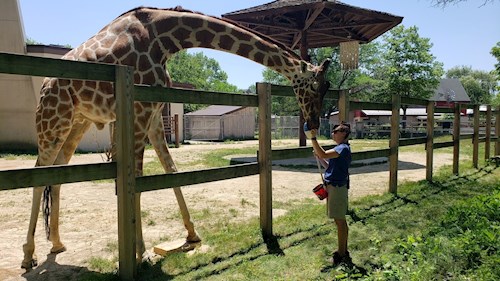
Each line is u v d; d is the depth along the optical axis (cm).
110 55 379
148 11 418
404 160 1238
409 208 551
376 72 3694
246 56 454
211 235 460
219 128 2738
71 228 511
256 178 927
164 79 411
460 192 663
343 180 361
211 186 816
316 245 408
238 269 347
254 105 432
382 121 3559
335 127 386
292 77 467
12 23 1346
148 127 386
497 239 368
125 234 318
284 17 1135
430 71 3106
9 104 1536
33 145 1609
